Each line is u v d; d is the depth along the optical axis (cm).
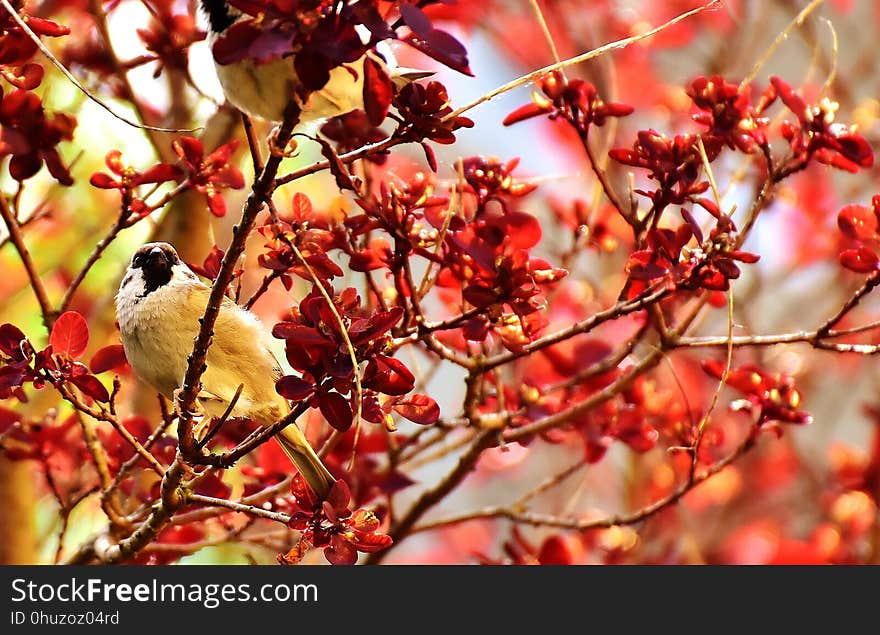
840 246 1225
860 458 1118
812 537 1153
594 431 871
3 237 936
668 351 805
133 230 1138
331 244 708
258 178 570
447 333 907
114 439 846
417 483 873
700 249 691
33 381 635
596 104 759
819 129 728
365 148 573
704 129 795
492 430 842
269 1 486
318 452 872
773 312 1279
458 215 743
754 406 820
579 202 930
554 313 1052
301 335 570
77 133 1070
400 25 488
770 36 1300
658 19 1273
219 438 850
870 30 1347
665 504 838
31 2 819
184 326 773
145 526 699
